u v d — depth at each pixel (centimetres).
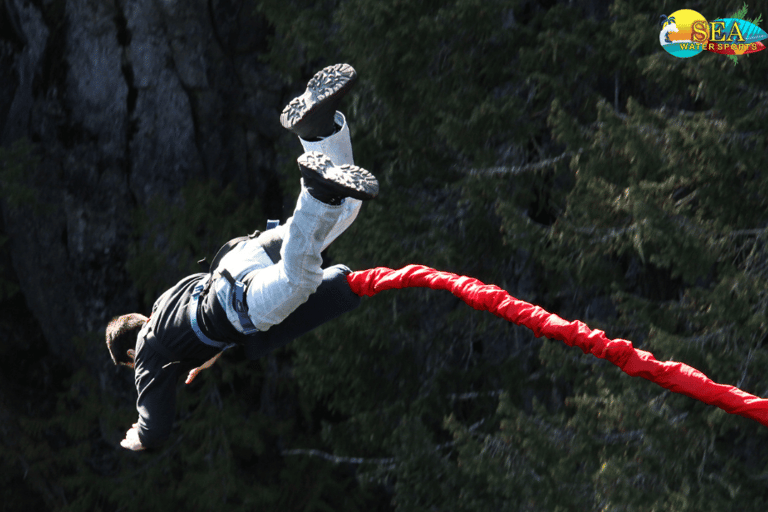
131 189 3644
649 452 1962
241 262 632
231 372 3750
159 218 3622
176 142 3622
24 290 3978
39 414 3878
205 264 703
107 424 3684
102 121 3581
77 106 3581
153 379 686
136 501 3553
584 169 2033
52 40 3562
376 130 2545
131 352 817
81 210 3628
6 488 3675
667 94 2206
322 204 520
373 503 3938
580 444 2094
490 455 2303
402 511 2597
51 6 3544
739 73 1838
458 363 3069
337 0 2855
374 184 495
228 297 627
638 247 1870
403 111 2480
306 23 2619
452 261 2484
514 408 2242
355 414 2975
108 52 3519
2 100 3722
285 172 3241
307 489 3734
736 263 2041
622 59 2161
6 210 3784
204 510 3591
